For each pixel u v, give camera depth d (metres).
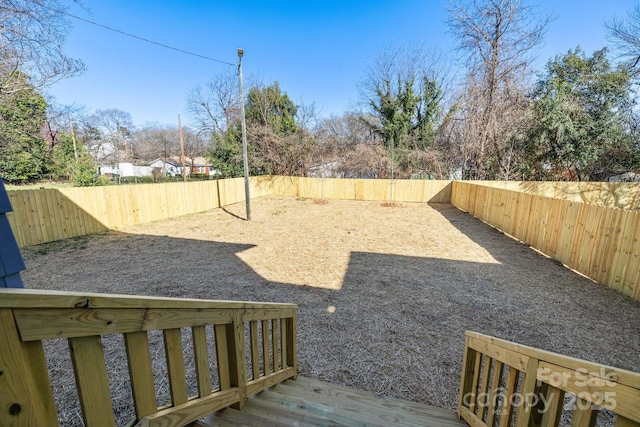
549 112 12.44
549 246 5.91
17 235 6.30
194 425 1.36
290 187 16.00
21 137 10.98
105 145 30.11
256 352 1.96
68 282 4.66
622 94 11.88
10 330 0.68
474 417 1.82
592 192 11.94
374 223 9.24
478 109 14.30
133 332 1.01
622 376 0.85
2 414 0.68
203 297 4.22
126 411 2.15
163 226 8.72
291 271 5.21
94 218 7.81
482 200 9.62
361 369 2.76
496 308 3.84
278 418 1.75
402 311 3.81
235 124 17.08
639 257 3.88
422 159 15.71
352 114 19.56
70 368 2.61
